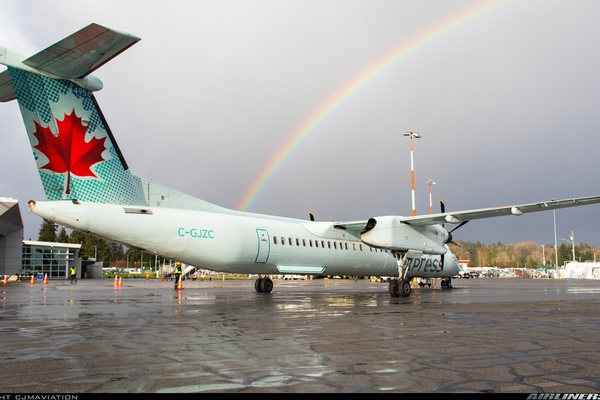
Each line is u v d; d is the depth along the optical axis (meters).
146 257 123.81
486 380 5.39
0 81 13.40
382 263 24.23
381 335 8.61
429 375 5.60
